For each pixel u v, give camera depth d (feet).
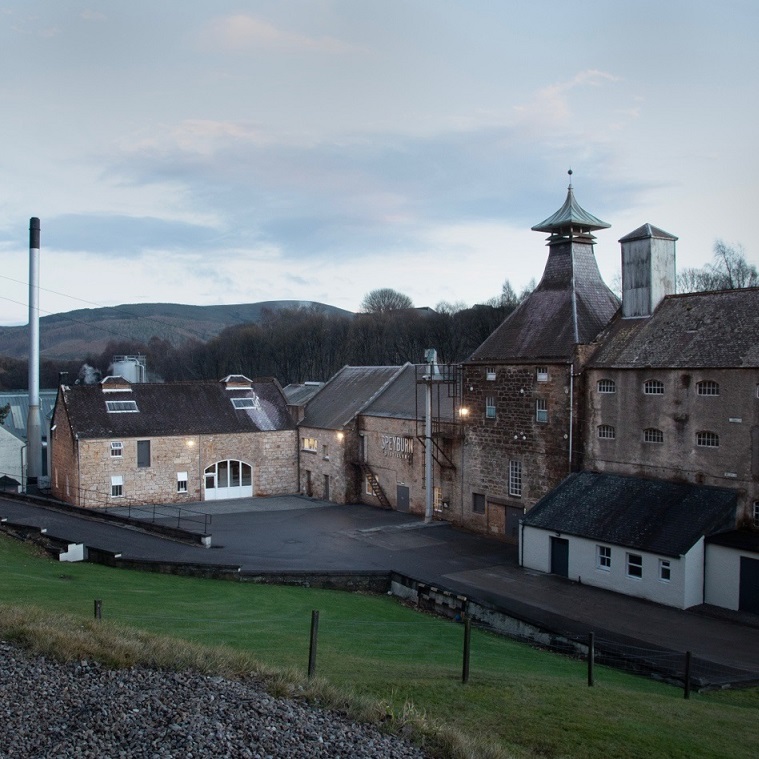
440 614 87.66
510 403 120.57
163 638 47.65
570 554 97.60
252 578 91.35
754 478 89.51
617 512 96.43
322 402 170.40
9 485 169.37
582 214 121.29
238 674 41.75
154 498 152.05
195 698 36.94
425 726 37.45
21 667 39.88
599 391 107.65
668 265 111.96
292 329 399.03
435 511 136.36
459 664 58.95
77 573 82.58
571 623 79.05
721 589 84.89
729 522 89.40
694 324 101.91
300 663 49.73
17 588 67.41
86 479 145.18
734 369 91.30
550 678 54.95
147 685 38.45
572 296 119.75
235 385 168.66
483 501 125.90
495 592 90.68
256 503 154.92
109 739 32.40
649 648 70.85
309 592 88.12
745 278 184.65
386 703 41.01
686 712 48.24
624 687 57.36
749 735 44.29
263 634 60.44
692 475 96.07
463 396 129.49
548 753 38.24
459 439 129.90
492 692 47.06
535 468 116.37
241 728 34.04
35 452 176.76
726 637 74.90
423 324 334.03
